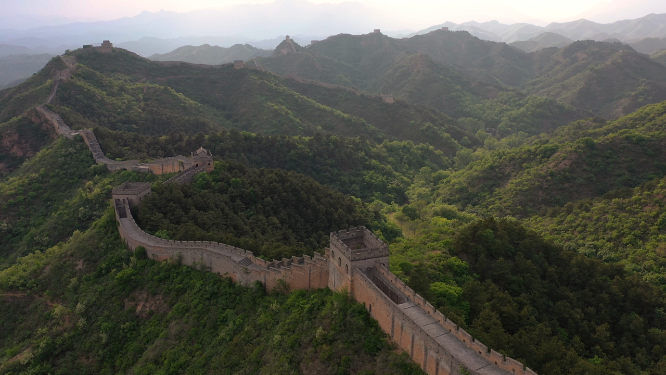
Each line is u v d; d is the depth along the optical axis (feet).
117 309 250.37
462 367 132.67
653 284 278.87
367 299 178.60
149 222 291.58
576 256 280.51
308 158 596.70
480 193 529.04
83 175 416.05
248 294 232.32
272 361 185.16
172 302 244.83
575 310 232.73
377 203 499.92
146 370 216.54
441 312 163.32
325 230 383.86
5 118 616.80
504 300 212.64
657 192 366.22
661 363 205.57
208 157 402.72
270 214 375.66
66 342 241.76
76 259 287.07
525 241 276.00
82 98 637.30
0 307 266.77
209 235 272.51
